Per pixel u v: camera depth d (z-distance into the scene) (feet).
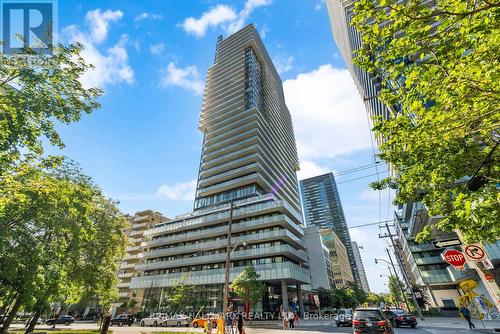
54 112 33.17
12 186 29.53
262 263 135.85
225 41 318.04
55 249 46.73
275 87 309.83
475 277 100.01
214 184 207.62
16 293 53.62
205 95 278.05
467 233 26.27
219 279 138.51
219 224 167.43
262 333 58.08
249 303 120.67
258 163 187.52
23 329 79.82
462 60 16.19
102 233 71.67
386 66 20.58
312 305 165.37
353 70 163.22
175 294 137.69
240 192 184.34
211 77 287.69
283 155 254.88
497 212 22.24
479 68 15.53
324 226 481.87
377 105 105.40
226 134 225.15
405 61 19.86
